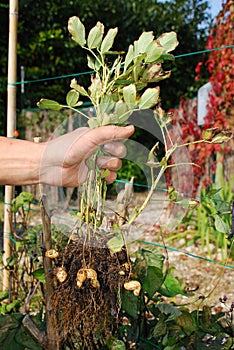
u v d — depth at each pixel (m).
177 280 1.90
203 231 4.33
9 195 2.79
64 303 1.22
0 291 2.64
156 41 1.19
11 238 2.77
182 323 1.54
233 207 1.54
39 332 1.52
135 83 1.25
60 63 7.63
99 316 1.23
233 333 1.63
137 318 1.67
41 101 1.24
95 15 7.81
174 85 7.88
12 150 1.31
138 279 1.57
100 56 1.33
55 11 7.57
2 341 1.61
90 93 1.27
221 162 4.99
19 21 7.50
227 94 4.91
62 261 1.22
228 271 3.75
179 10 8.11
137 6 7.95
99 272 1.20
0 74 7.38
